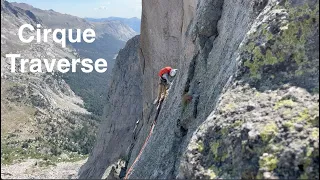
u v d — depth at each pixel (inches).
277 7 391.9
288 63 353.1
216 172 314.5
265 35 376.8
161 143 498.9
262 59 368.5
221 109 352.2
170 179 407.5
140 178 480.1
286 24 368.8
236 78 374.3
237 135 317.1
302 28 359.3
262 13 405.4
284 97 325.4
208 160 330.3
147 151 534.0
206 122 360.5
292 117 302.2
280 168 277.3
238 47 415.8
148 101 949.8
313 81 326.6
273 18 380.8
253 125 311.6
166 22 874.8
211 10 567.8
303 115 299.6
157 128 581.0
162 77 711.7
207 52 539.2
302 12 365.7
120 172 784.3
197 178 323.6
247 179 289.3
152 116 773.9
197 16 608.4
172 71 709.9
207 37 559.8
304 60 344.5
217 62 485.7
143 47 989.2
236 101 350.6
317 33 350.9
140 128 944.9
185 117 469.7
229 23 508.7
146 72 982.4
